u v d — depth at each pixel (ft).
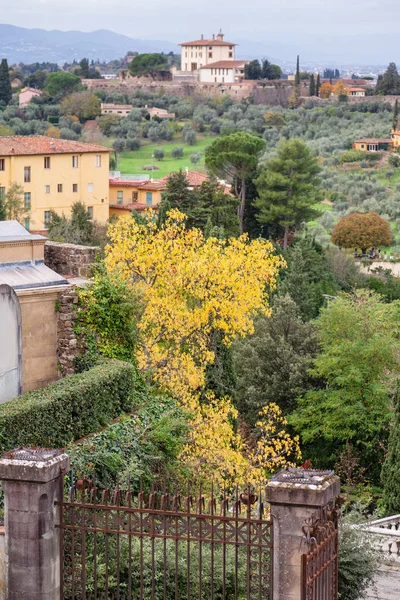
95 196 366.22
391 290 291.58
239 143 351.05
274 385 159.02
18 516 40.60
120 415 67.15
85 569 42.65
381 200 458.09
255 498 38.83
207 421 97.76
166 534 39.24
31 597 40.60
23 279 69.62
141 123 643.86
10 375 64.08
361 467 144.66
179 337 108.99
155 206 364.58
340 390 148.66
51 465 40.47
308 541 36.63
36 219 350.84
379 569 68.49
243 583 48.65
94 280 77.10
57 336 72.28
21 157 344.28
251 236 361.51
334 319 158.30
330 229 400.47
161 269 110.01
